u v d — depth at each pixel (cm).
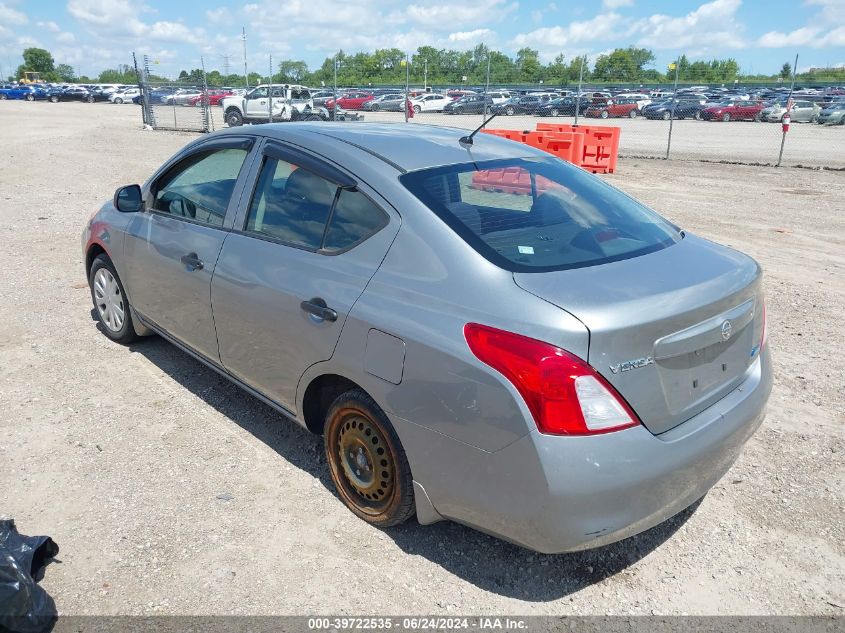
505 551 306
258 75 3734
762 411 301
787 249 873
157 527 311
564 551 249
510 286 255
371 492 310
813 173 1622
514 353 240
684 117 3772
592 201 337
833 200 1242
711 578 293
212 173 399
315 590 278
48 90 6178
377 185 305
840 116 3353
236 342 367
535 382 235
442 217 284
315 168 333
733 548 312
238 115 2794
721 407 279
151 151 1823
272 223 350
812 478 365
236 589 277
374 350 282
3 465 353
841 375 492
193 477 350
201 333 397
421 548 306
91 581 279
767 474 369
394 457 289
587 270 268
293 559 295
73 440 379
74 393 432
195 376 462
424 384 264
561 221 307
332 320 299
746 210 1131
